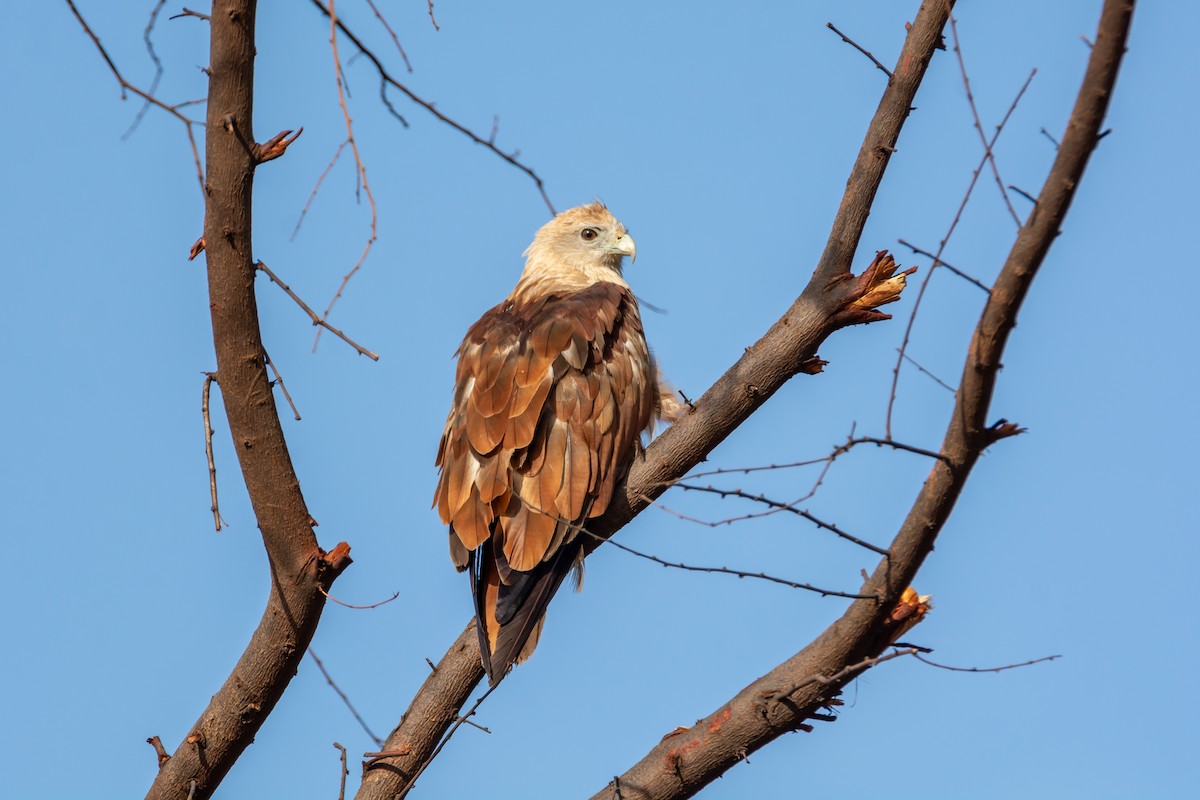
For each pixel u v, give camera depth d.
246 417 9.62
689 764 9.29
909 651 8.59
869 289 10.95
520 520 11.30
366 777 10.62
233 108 9.02
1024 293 7.78
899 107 11.18
